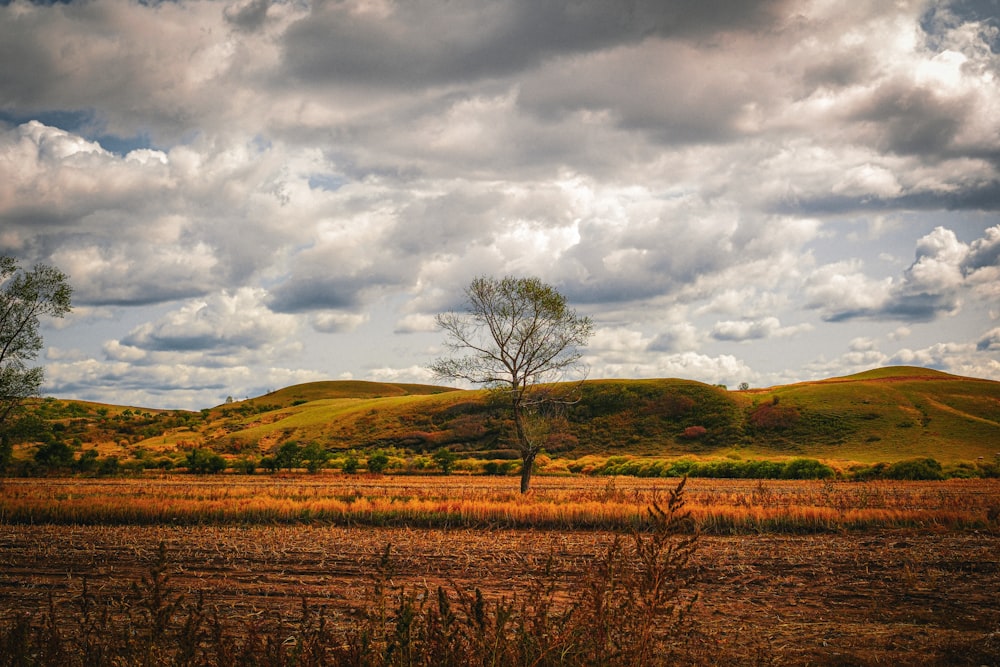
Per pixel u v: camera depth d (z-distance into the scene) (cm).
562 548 2008
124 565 1805
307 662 623
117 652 645
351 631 1055
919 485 5012
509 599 1334
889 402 11212
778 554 1916
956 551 1961
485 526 2611
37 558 1903
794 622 1211
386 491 4228
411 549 2014
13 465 6906
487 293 4494
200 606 638
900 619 1240
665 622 1155
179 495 3681
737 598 1409
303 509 2761
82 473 6806
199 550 2016
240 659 650
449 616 607
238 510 2777
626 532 2400
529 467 4416
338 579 1606
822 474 6172
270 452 11606
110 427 14450
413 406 12850
